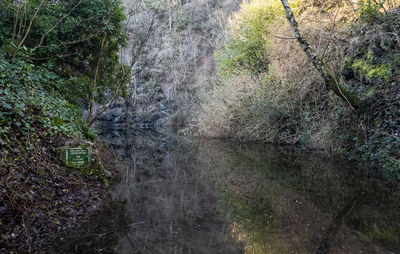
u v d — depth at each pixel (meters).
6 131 3.23
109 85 7.67
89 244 2.57
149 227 3.03
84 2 6.58
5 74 3.84
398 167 4.89
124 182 5.08
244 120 10.95
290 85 9.05
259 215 3.43
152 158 8.24
